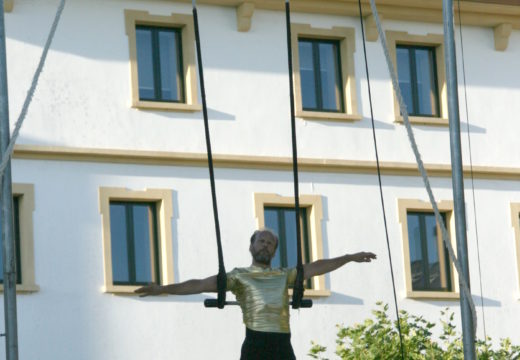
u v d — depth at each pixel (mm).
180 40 43781
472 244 46156
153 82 43312
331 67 45500
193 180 43094
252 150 43938
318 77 45188
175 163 42938
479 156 46844
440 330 44938
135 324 41812
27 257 41000
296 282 21797
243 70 44219
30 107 41656
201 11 43938
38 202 41344
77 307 41312
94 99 42438
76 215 41719
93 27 42656
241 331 42812
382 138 45656
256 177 43844
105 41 42750
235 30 44250
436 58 46750
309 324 43625
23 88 41688
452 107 26125
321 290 43781
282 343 21531
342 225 44562
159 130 43062
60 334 41031
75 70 42312
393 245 45062
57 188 41625
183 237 42750
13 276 25812
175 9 43531
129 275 42188
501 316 46031
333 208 44531
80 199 41812
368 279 44562
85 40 42531
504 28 47062
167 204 42594
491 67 47406
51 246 41344
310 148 44719
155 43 43531
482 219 46438
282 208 44250
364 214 44875
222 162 43375
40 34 42062
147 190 42500
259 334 21484
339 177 44812
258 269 21781
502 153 47156
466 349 25188
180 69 43656
